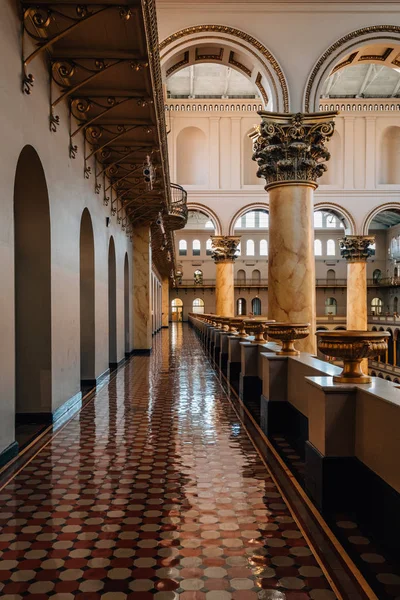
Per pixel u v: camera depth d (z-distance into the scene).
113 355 13.57
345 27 14.55
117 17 5.83
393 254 49.22
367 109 31.89
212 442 5.95
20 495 4.28
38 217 6.84
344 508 3.90
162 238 23.41
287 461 5.18
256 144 12.92
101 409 7.95
